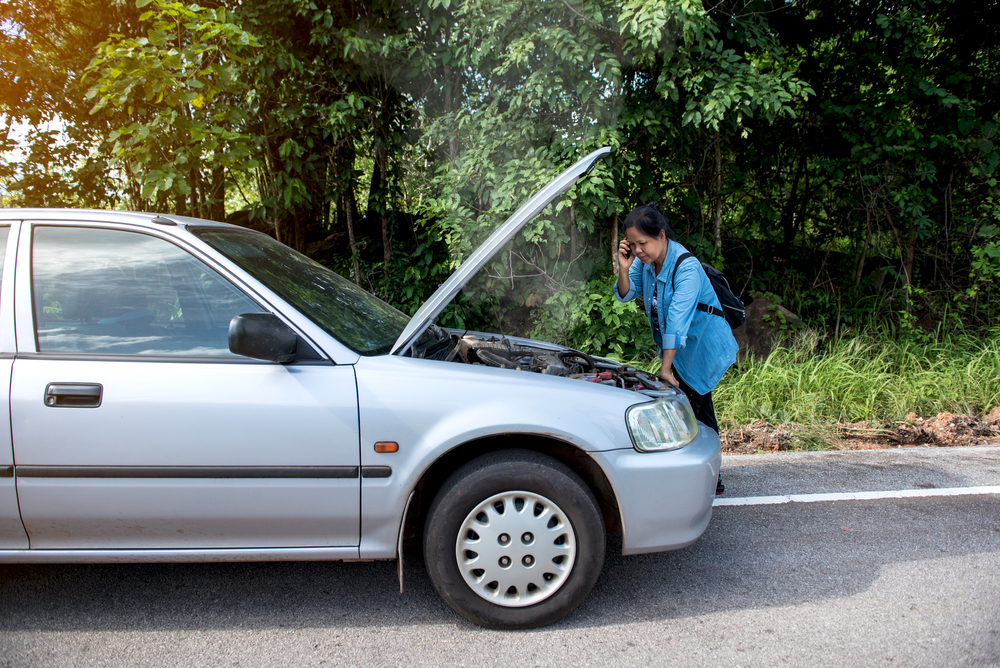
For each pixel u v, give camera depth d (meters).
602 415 2.40
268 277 2.60
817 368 5.97
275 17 6.54
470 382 2.38
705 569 2.89
